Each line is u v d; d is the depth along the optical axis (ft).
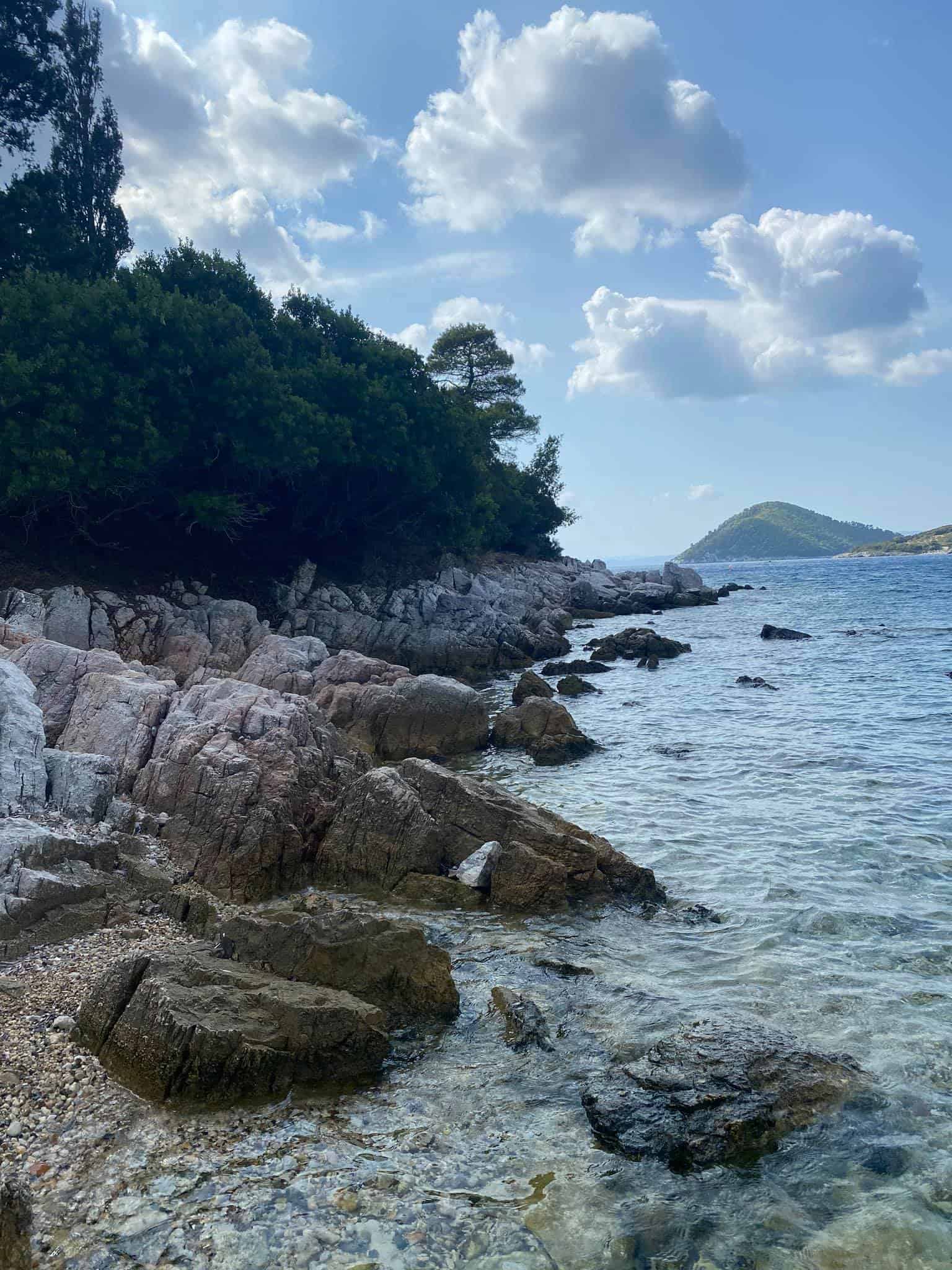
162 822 54.80
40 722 56.95
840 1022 33.50
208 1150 26.27
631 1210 23.91
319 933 36.09
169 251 164.25
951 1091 28.89
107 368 128.06
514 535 325.01
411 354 195.93
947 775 69.21
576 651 181.68
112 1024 31.24
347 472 182.19
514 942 42.42
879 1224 23.36
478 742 88.33
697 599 296.71
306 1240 22.56
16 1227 22.48
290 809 53.36
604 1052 32.14
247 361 143.13
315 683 101.60
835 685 118.32
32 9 169.89
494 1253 22.29
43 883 41.55
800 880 48.67
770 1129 26.86
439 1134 27.32
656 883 48.57
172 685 73.41
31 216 155.02
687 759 79.00
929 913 43.57
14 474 118.83
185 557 161.79
